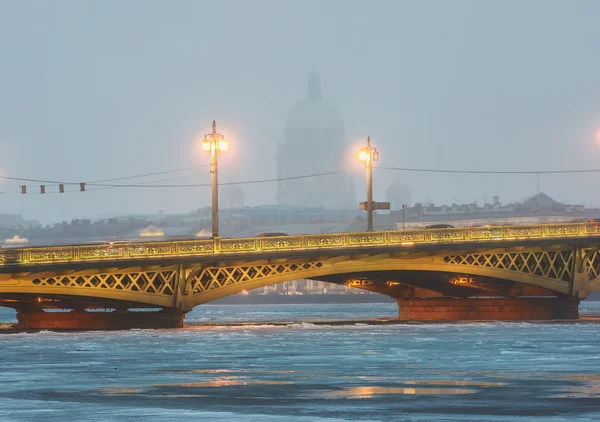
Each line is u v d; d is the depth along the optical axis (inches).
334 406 3659.0
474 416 3400.6
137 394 4062.5
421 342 7071.9
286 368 5142.7
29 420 3376.0
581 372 4827.8
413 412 3496.6
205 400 3853.3
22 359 5807.1
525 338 7460.6
